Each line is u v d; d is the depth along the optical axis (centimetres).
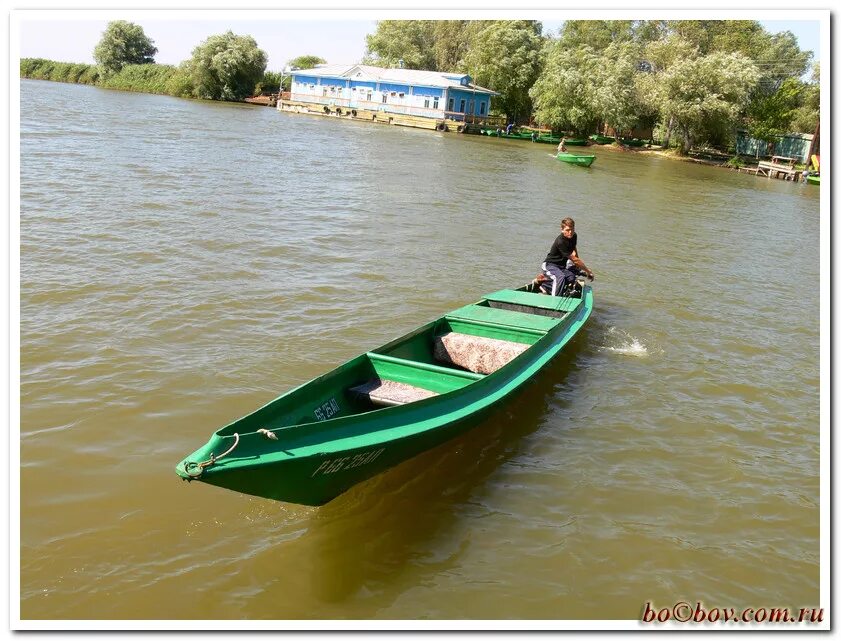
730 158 6109
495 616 565
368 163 3291
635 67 6581
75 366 923
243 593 569
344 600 570
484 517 690
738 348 1247
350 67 7044
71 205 1758
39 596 550
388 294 1330
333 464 614
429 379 808
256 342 1051
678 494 755
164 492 684
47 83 8362
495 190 2862
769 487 784
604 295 1522
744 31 7319
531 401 959
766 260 2078
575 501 728
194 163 2666
